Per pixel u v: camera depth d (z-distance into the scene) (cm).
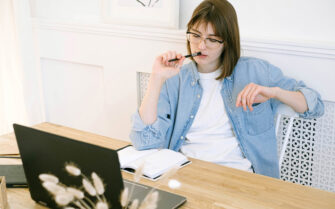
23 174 129
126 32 237
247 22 205
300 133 194
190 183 126
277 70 178
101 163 95
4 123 319
